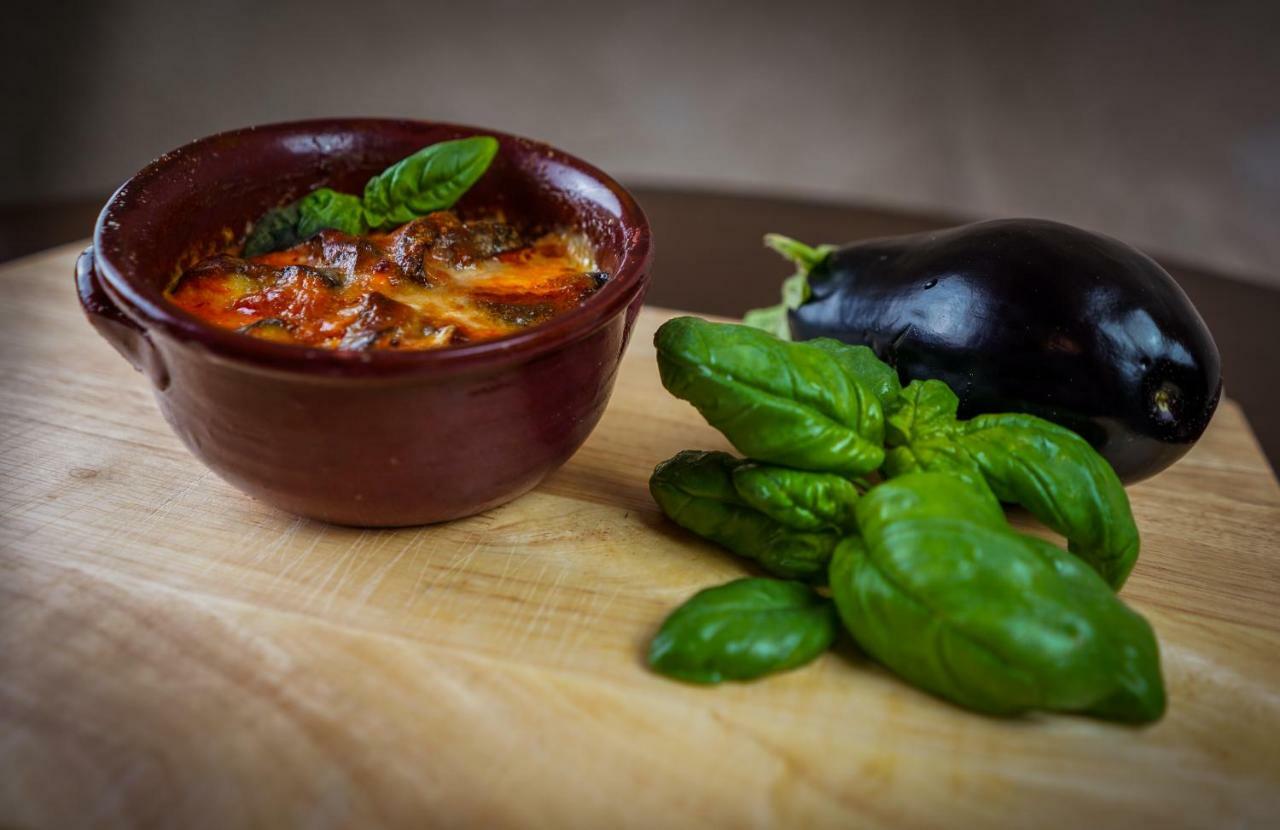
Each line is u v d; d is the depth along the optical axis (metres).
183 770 0.32
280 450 0.36
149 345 0.36
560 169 0.45
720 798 0.32
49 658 0.34
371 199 0.43
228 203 0.43
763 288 0.64
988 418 0.39
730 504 0.38
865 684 0.35
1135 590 0.40
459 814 0.31
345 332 0.36
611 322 0.38
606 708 0.34
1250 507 0.45
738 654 0.34
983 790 0.32
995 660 0.32
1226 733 0.34
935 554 0.33
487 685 0.34
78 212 0.77
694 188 0.78
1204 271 0.70
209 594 0.37
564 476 0.44
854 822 0.31
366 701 0.34
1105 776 0.33
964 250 0.42
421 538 0.40
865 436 0.37
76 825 0.30
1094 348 0.39
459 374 0.35
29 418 0.45
